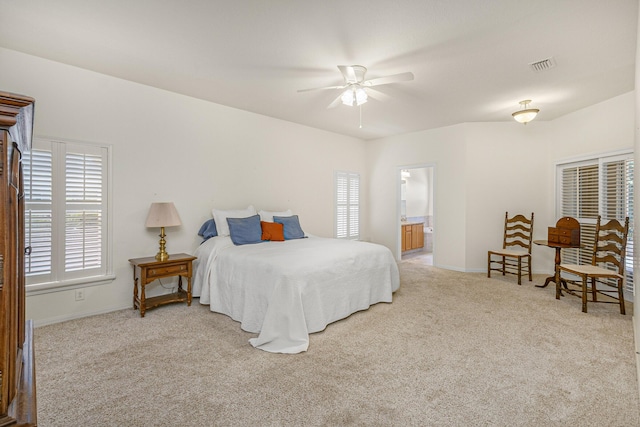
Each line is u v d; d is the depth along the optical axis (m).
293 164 5.07
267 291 2.64
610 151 3.85
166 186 3.62
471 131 5.05
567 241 3.93
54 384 1.91
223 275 3.17
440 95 3.72
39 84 2.79
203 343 2.50
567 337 2.60
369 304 3.33
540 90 3.55
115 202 3.24
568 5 2.02
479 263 5.09
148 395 1.81
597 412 1.67
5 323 0.76
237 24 2.26
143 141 3.43
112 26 2.29
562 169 4.66
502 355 2.30
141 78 3.25
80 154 3.02
